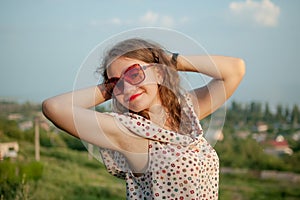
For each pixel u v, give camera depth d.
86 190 11.08
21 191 6.37
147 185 1.53
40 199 9.75
